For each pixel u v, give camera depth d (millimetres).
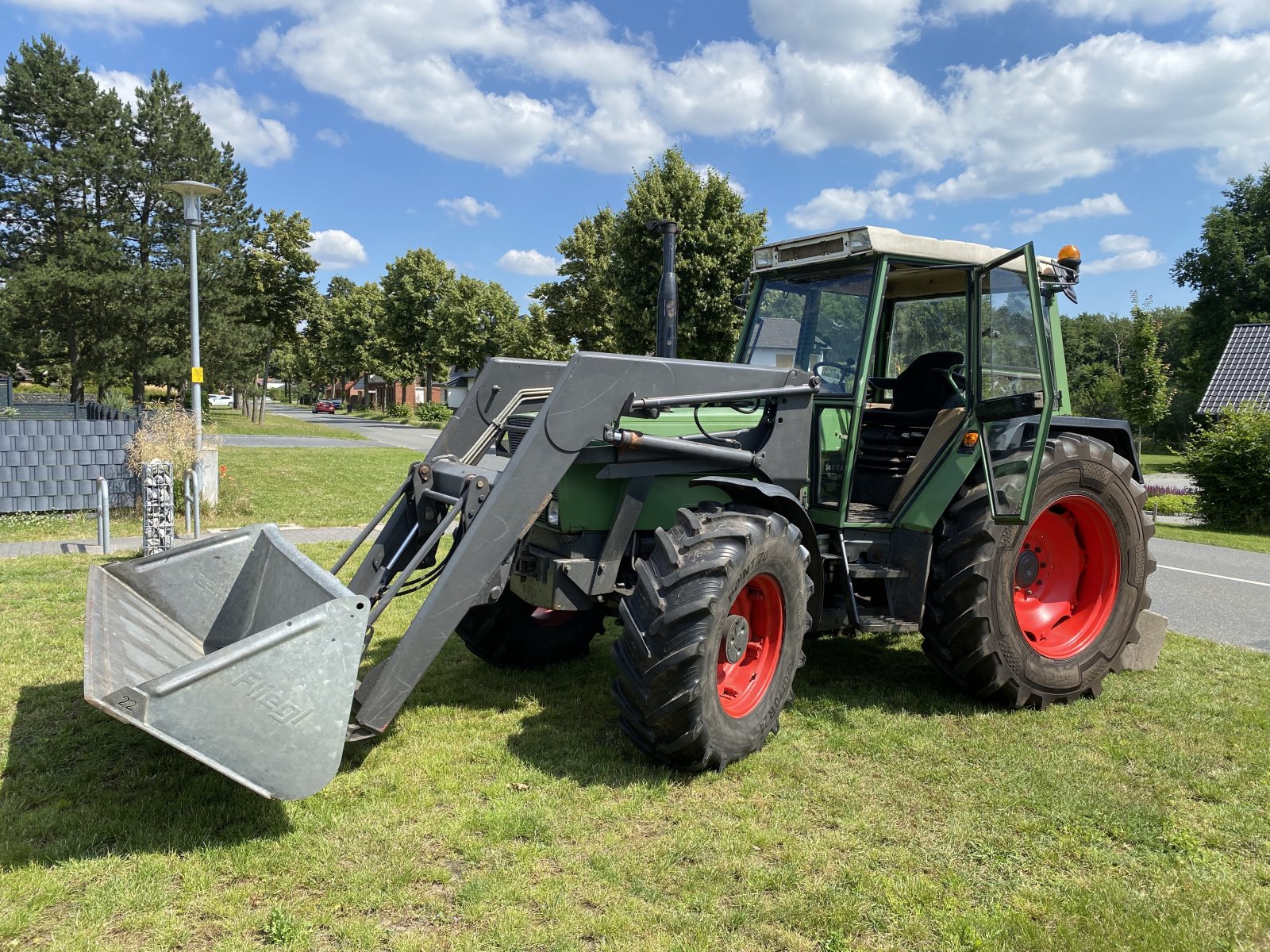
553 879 2797
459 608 3492
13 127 24969
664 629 3357
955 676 4453
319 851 2930
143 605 3842
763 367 4191
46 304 24312
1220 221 37500
